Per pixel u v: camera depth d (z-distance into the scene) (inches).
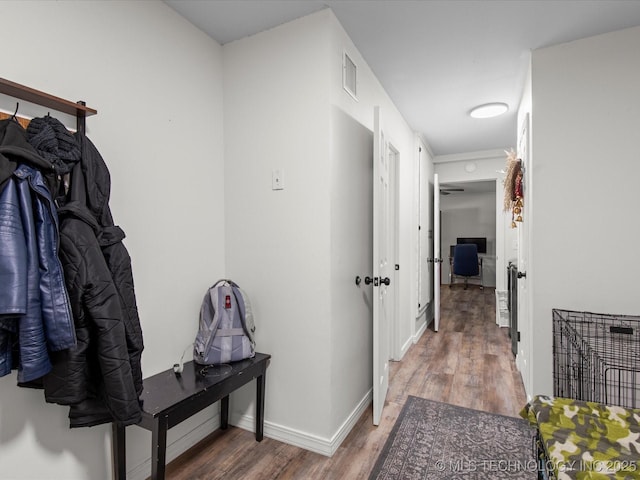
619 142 81.7
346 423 83.9
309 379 78.3
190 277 78.7
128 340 54.0
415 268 161.5
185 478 68.9
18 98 49.9
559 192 86.6
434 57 94.0
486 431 84.3
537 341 88.9
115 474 61.0
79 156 52.4
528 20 77.6
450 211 346.3
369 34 83.4
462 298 271.3
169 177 73.7
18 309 40.7
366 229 98.3
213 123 85.2
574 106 85.4
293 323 80.0
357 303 92.0
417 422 89.0
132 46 66.2
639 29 79.7
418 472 70.0
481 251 331.9
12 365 45.3
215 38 85.2
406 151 147.8
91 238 49.9
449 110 133.0
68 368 47.0
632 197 80.7
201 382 66.8
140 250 68.0
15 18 50.0
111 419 52.1
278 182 80.7
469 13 75.4
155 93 70.6
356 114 90.0
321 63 75.2
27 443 52.0
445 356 139.8
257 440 81.3
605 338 81.0
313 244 77.1
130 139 65.9
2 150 42.3
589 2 71.6
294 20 78.0
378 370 87.4
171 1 71.5
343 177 82.4
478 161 202.1
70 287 47.3
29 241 43.3
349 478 68.8
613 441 51.7
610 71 82.3
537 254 88.8
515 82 109.0
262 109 82.6
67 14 56.2
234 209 87.0
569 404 59.9
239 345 76.7
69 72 56.4
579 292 85.0
